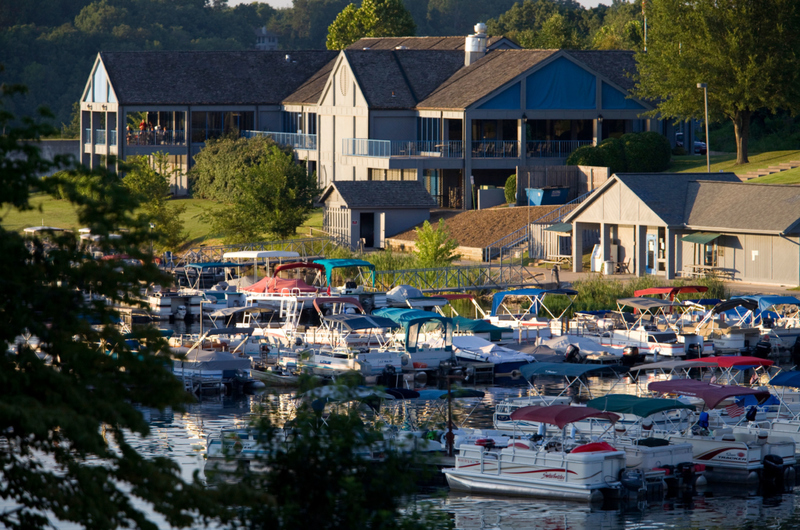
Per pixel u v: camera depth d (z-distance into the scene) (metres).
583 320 107.56
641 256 130.88
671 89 170.62
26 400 28.55
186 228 183.12
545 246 143.62
